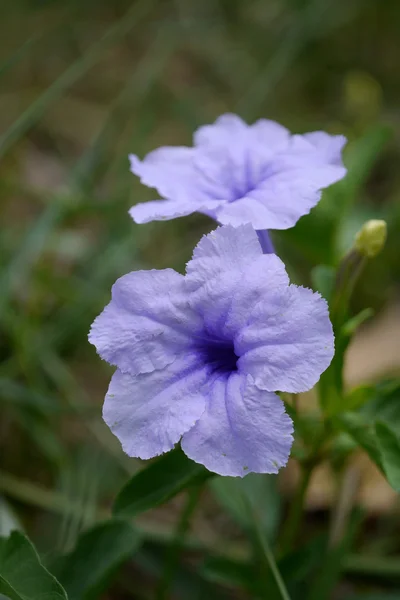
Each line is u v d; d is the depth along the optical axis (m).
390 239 0.39
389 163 0.45
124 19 0.38
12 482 0.31
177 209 0.24
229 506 0.28
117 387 0.23
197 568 0.30
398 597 0.28
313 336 0.22
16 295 0.37
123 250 0.38
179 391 0.23
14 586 0.23
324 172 0.25
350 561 0.30
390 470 0.24
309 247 0.32
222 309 0.23
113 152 0.45
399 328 0.36
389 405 0.26
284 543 0.28
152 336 0.23
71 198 0.37
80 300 0.36
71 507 0.31
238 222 0.24
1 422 0.34
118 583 0.30
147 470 0.24
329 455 0.27
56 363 0.35
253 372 0.22
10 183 0.41
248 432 0.22
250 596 0.30
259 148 0.26
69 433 0.34
